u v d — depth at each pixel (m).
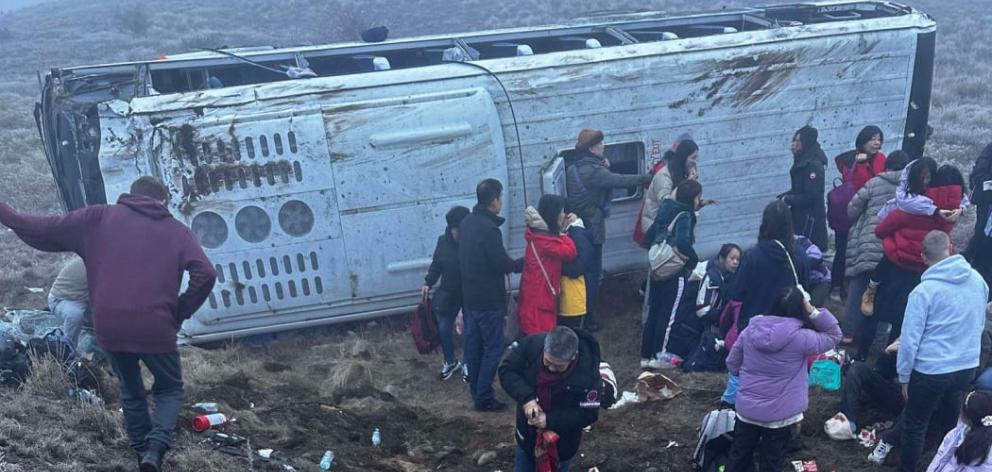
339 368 7.74
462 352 8.67
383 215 8.38
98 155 7.85
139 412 5.00
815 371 7.06
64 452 5.08
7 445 4.99
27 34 42.25
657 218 7.87
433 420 7.11
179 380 5.13
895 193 7.18
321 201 8.23
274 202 8.15
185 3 48.91
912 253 6.70
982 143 17.52
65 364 6.20
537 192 8.82
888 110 9.52
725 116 9.10
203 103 7.96
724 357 7.67
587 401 4.98
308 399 7.19
